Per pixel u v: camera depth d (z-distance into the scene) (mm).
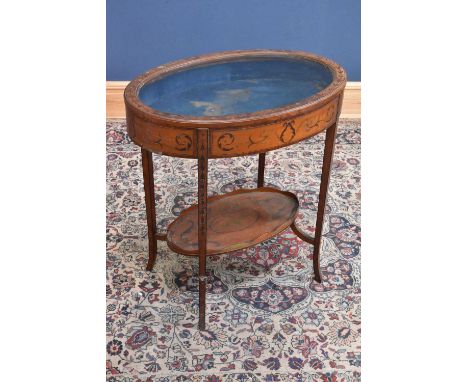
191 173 4125
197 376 2477
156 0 4500
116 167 4152
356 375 2473
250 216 3059
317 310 2846
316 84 2764
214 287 3004
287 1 4539
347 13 4598
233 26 4648
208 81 2877
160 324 2760
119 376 2475
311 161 4270
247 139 2334
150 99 2598
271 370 2506
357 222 3533
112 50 4684
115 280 3049
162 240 3053
